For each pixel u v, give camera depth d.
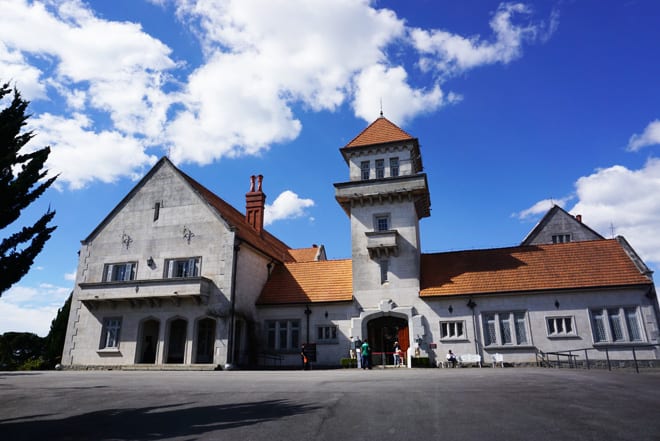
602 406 9.18
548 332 26.00
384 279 29.36
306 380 15.54
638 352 24.67
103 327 29.61
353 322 28.70
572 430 7.11
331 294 30.30
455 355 26.70
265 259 33.53
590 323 25.61
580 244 29.19
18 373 23.64
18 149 9.77
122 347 28.80
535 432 7.00
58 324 35.09
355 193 30.52
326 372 21.30
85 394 12.50
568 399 10.09
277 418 8.41
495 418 8.04
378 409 9.03
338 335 29.09
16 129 9.78
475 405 9.36
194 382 15.39
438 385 12.96
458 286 28.08
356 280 29.67
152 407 10.12
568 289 26.16
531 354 25.92
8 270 9.36
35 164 9.70
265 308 31.06
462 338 26.94
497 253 30.06
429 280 29.25
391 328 28.81
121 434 7.61
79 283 30.84
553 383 13.27
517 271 28.19
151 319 28.84
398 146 31.19
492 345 26.45
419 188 29.28
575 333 25.62
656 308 25.02
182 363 29.45
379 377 16.44
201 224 29.88
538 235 40.41
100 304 30.09
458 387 12.40
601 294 25.95
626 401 9.79
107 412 9.71
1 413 9.92
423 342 27.30
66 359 29.59
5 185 9.11
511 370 20.44
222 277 28.25
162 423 8.35
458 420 7.91
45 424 8.61
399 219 29.98
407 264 29.02
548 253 29.09
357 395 10.96
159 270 29.80
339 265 33.09
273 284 32.84
